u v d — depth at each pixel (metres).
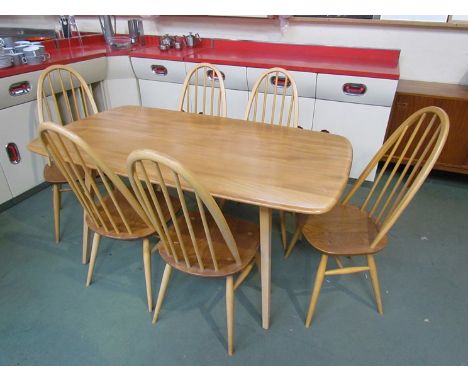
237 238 1.38
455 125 2.26
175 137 1.54
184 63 2.51
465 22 2.26
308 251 1.94
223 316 1.56
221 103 1.98
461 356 1.38
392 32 2.44
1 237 2.03
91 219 1.49
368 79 2.06
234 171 1.25
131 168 1.03
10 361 1.37
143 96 2.85
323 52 2.51
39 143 1.47
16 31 3.25
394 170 1.47
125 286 1.72
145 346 1.43
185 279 1.75
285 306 1.60
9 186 2.23
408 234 2.05
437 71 2.47
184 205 1.06
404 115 2.36
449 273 1.78
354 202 2.33
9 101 2.06
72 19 2.86
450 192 2.45
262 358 1.38
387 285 1.71
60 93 2.41
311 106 2.34
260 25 2.70
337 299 1.64
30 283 1.73
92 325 1.52
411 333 1.47
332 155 1.38
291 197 1.09
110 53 2.62
